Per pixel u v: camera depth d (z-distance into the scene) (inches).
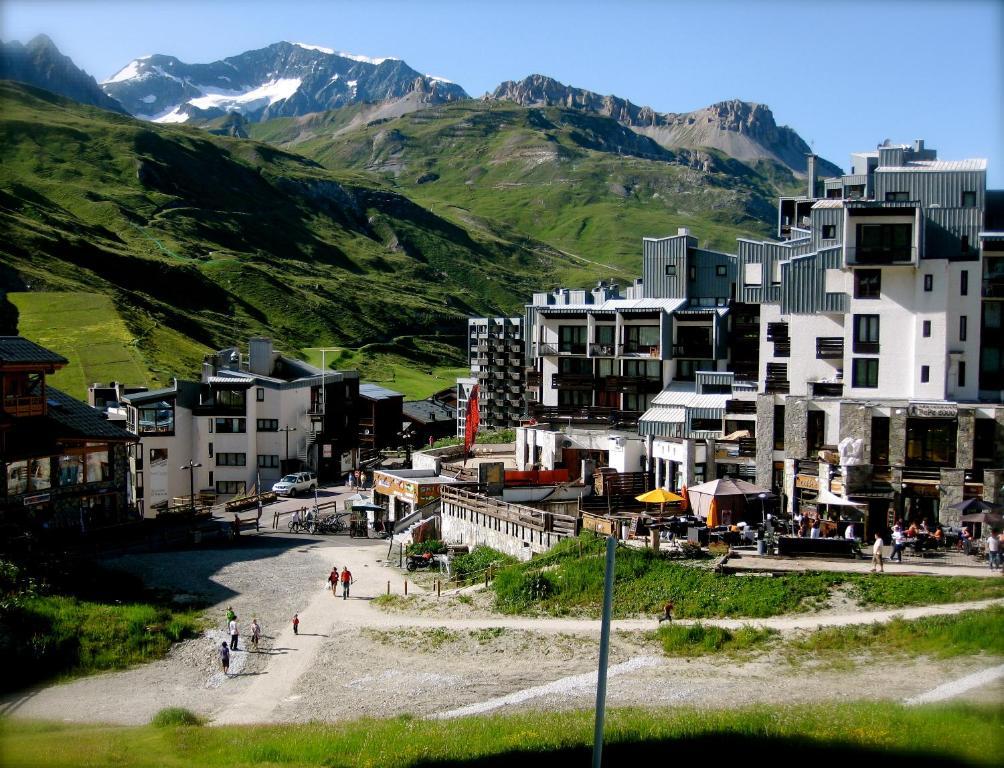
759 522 3073.3
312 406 5787.4
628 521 3002.0
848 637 2108.8
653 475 3614.7
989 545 2460.6
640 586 2559.1
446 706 2044.8
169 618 2751.0
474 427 4921.3
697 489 3169.3
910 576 2367.1
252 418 5393.7
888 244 3277.6
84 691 2255.2
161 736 1860.2
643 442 3732.8
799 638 2149.4
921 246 3272.6
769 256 4596.5
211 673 2375.7
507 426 6894.7
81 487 3663.9
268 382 5447.8
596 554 2746.1
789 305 3508.9
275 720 2038.6
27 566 2869.1
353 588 3112.7
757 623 2265.0
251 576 3282.5
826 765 1435.8
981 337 3304.6
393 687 2199.8
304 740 1772.9
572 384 4734.3
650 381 4557.1
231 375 5521.7
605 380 4687.5
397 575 3282.5
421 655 2406.5
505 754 1595.7
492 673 2231.8
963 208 3314.5
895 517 2864.2
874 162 5123.0
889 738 1526.8
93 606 2743.6
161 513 4067.4
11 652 2385.6
